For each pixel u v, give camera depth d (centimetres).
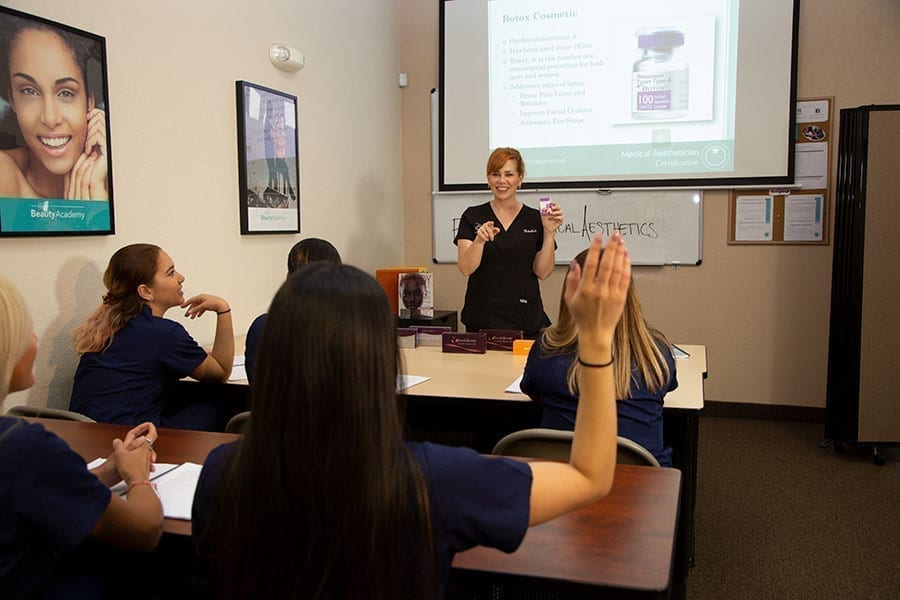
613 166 437
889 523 281
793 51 397
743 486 322
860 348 353
